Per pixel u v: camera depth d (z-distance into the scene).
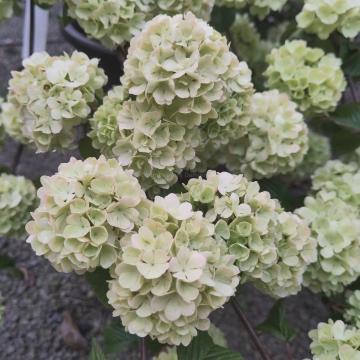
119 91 0.26
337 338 0.23
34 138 0.26
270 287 0.23
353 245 0.26
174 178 0.24
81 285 0.41
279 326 0.27
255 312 0.39
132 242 0.18
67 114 0.25
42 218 0.20
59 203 0.19
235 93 0.25
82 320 0.39
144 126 0.23
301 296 0.40
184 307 0.18
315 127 0.37
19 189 0.32
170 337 0.18
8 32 0.64
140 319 0.18
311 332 0.24
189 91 0.22
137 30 0.29
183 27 0.22
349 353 0.22
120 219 0.19
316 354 0.24
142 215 0.20
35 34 0.39
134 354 0.37
